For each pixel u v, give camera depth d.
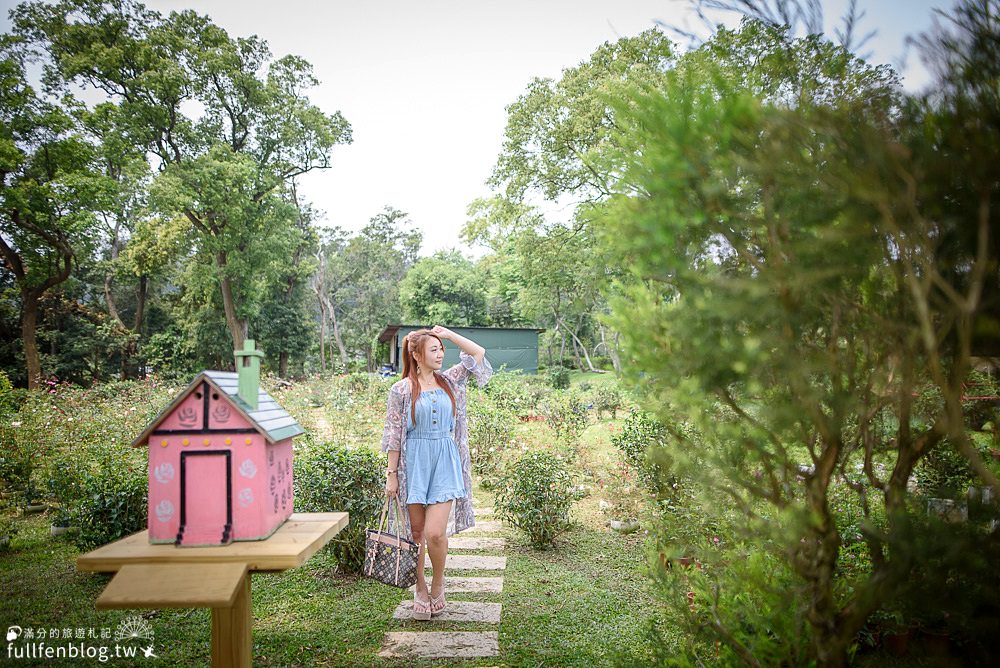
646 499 4.57
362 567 4.52
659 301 1.65
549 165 18.98
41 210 20.11
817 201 1.28
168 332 32.16
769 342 1.39
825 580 1.66
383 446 3.67
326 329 51.50
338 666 3.17
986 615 1.48
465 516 3.84
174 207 22.95
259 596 4.15
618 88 1.48
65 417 10.16
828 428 1.54
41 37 23.30
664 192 1.38
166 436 2.50
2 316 25.67
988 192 1.15
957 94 1.28
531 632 3.54
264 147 27.72
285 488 2.83
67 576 4.62
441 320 40.56
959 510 1.61
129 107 23.56
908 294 1.40
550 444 8.52
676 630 3.22
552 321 40.94
